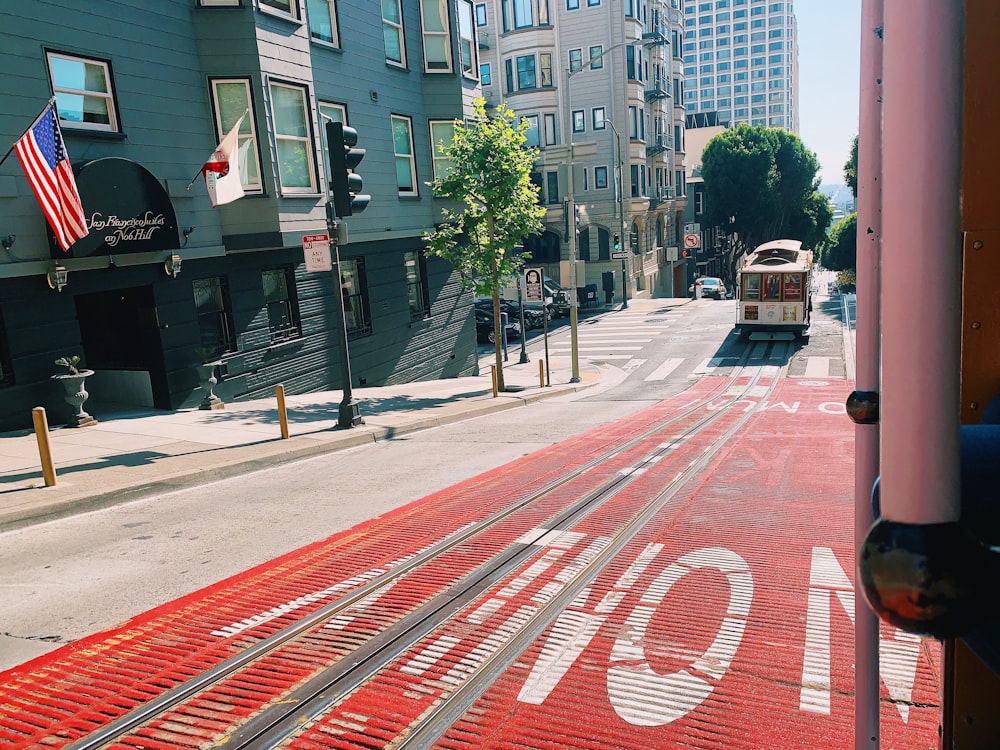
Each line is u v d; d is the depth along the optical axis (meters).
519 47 49.66
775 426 14.05
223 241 15.81
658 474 9.52
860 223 2.16
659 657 4.43
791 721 3.71
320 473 10.70
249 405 15.98
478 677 4.30
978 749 1.86
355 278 20.33
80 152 12.95
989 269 1.71
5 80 11.70
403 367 22.38
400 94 21.34
